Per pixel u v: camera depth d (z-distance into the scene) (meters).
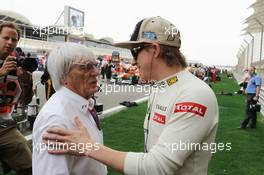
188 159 1.66
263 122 11.20
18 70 3.45
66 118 1.80
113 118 10.19
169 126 1.62
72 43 1.95
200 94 1.61
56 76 1.92
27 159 3.38
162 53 1.76
